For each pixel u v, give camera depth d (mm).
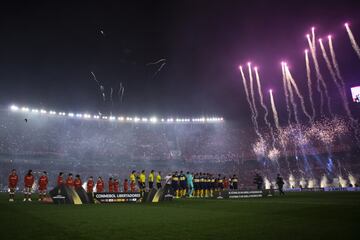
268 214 11750
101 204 18531
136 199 20750
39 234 7738
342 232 7633
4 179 51656
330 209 13117
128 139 72875
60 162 60406
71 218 10953
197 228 8555
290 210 13070
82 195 19375
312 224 9008
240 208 14547
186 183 30172
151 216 11508
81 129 70688
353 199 20281
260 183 36156
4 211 13516
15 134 63031
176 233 7801
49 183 53406
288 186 57969
